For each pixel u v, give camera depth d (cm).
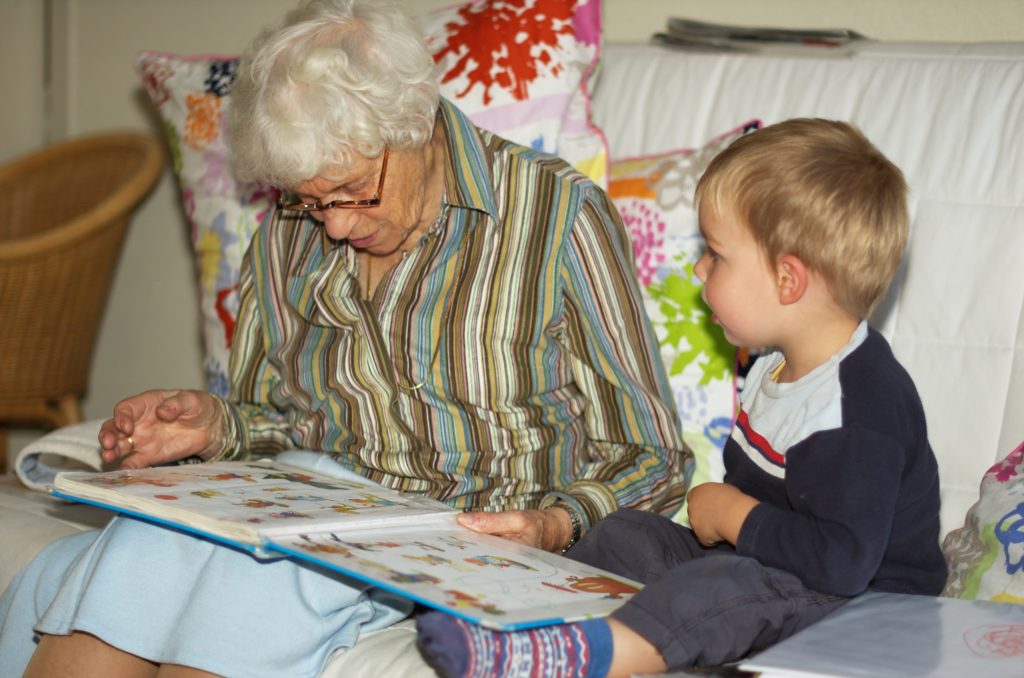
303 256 156
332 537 111
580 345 146
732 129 173
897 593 120
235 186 190
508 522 125
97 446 166
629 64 187
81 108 296
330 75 129
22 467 170
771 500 126
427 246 145
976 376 147
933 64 160
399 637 124
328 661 121
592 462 148
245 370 161
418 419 146
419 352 145
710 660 107
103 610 121
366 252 150
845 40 170
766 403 128
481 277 144
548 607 101
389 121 131
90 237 248
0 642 140
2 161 306
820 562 114
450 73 176
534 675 98
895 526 123
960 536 134
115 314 292
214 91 194
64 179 285
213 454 154
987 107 153
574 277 144
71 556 139
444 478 146
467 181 143
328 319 150
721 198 128
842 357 123
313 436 152
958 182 153
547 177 145
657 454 145
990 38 180
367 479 143
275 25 142
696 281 165
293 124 129
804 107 167
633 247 170
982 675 92
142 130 287
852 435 117
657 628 104
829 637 101
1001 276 147
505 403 146
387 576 101
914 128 158
